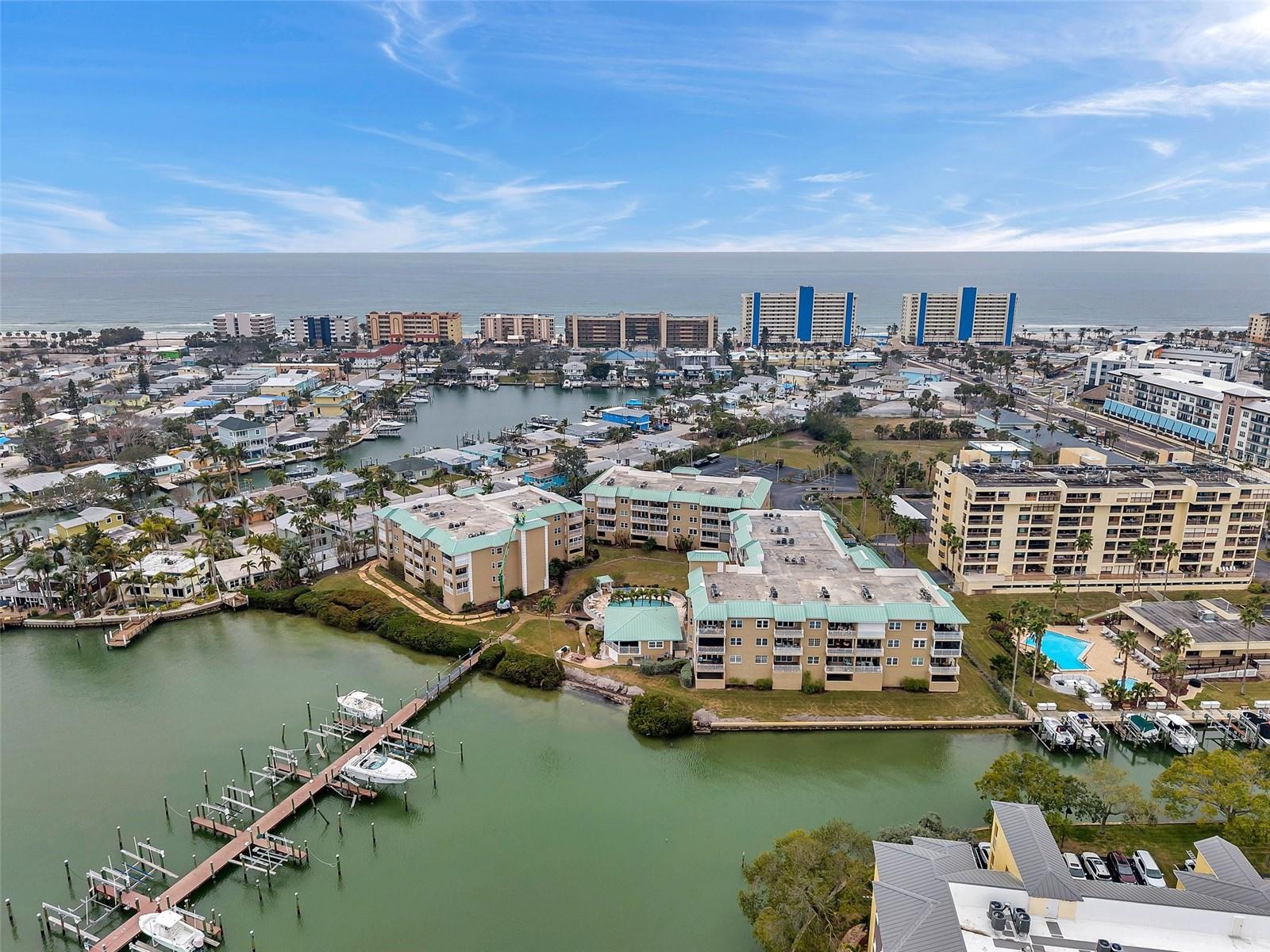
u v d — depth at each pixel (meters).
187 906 93.62
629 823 107.75
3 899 95.38
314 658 153.62
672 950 87.06
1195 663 145.00
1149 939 64.50
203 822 106.62
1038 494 176.75
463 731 129.62
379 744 124.44
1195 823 104.44
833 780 116.69
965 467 190.38
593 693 140.00
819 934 81.94
